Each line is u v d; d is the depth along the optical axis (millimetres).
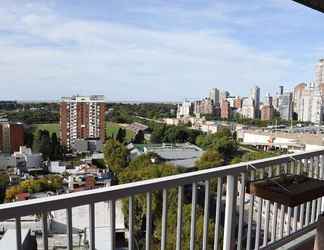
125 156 42812
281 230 2865
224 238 2418
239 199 2486
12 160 45844
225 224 2408
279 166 2826
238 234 2479
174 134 64188
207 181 2178
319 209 3266
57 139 54938
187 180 2010
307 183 2518
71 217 1515
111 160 41812
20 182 34500
